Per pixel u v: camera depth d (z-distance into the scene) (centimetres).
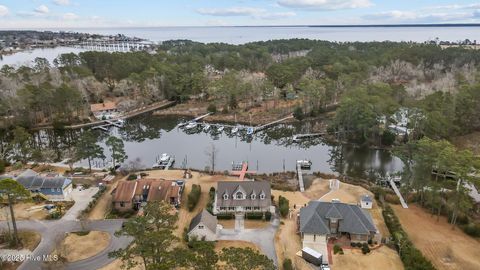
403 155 8869
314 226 6166
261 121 14288
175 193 7406
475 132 11162
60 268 5378
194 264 4138
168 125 14512
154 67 18512
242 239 6300
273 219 6975
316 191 8294
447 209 7062
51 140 12506
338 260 5700
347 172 9862
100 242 6147
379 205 7556
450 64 18862
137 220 4906
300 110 14212
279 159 10831
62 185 7650
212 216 6694
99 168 9619
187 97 17362
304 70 19238
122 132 13638
